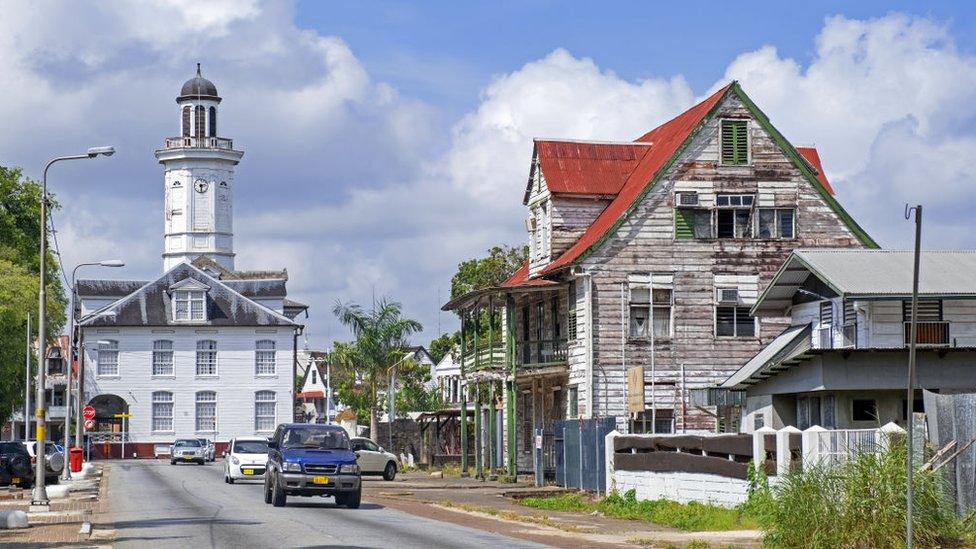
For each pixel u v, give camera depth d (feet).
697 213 165.89
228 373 339.98
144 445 334.24
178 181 422.82
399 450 273.54
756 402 127.54
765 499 91.50
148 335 337.52
